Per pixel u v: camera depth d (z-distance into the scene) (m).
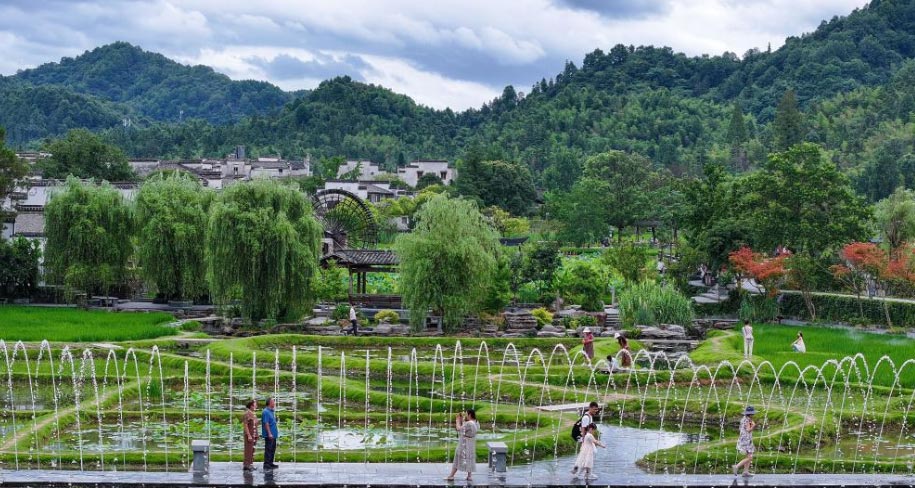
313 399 48.25
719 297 94.38
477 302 73.62
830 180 90.69
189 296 86.94
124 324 69.81
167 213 84.88
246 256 73.19
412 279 72.12
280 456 34.75
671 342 70.62
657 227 178.50
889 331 75.12
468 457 31.47
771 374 54.00
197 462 31.47
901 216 96.75
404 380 54.78
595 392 49.59
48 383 50.31
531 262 89.94
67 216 84.88
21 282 88.44
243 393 49.44
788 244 91.69
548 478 32.44
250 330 72.31
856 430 43.16
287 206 76.56
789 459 36.03
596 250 155.88
